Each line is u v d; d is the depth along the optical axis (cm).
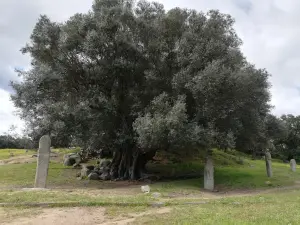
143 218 818
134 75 1873
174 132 1418
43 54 1794
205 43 1636
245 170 2486
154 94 1750
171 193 1362
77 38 1719
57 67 1777
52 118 1711
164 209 950
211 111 1540
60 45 1697
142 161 2058
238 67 1636
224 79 1470
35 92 1689
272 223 717
